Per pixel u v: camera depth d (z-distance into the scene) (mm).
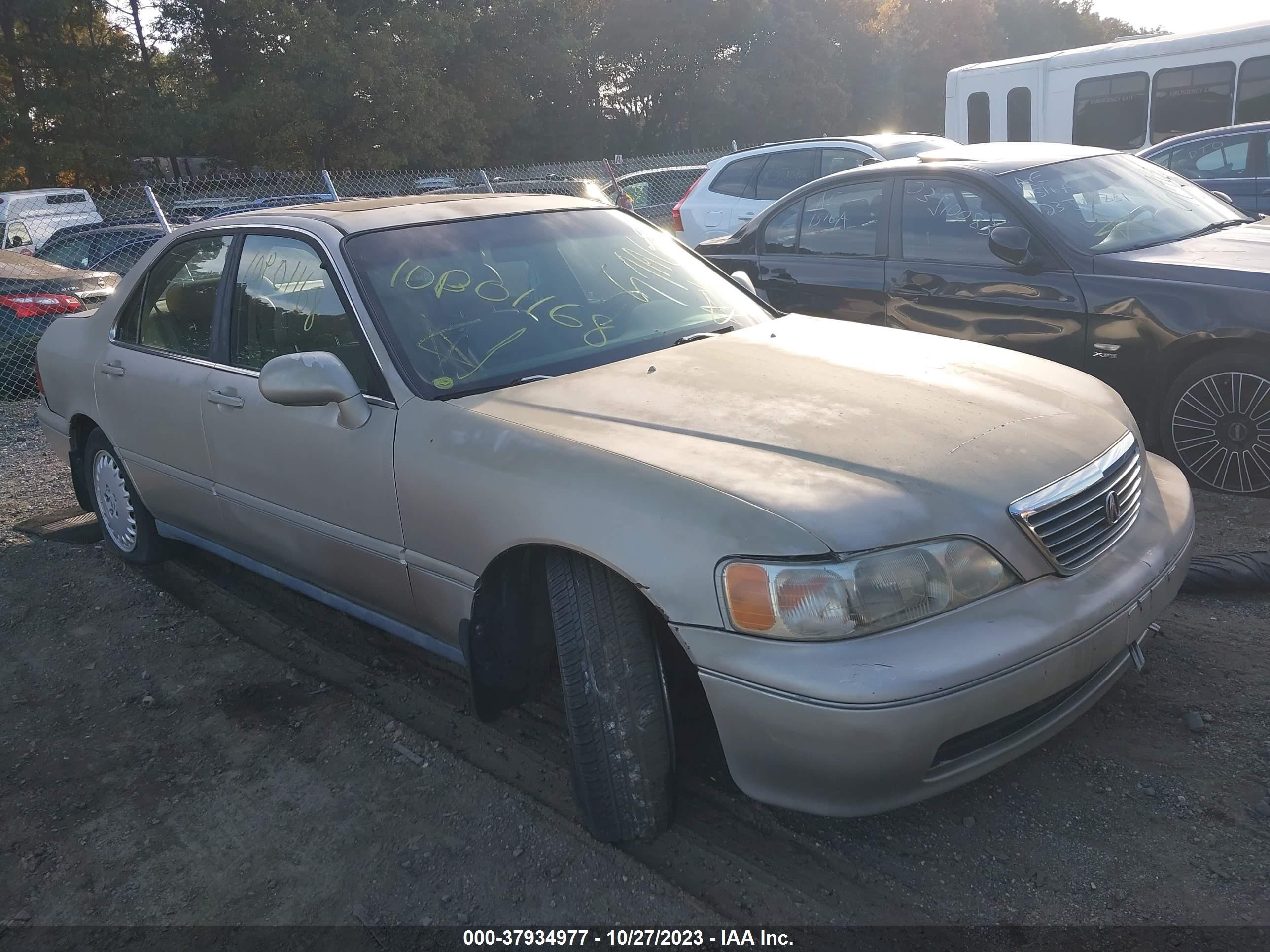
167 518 4402
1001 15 68812
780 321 3777
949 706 2166
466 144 32906
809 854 2570
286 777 3137
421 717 3387
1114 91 14250
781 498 2309
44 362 4969
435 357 3139
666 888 2486
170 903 2643
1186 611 3645
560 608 2578
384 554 3109
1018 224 5254
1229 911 2285
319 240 3451
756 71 41938
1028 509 2424
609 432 2686
